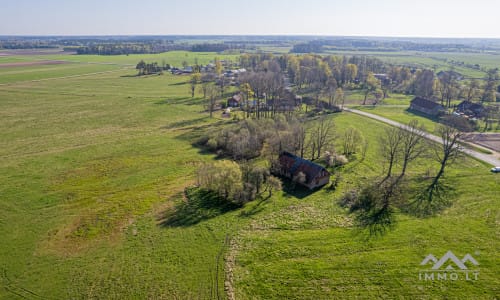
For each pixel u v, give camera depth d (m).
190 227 43.88
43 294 32.25
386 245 39.00
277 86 125.88
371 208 48.69
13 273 35.16
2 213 47.00
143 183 57.72
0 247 39.50
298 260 36.53
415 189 54.62
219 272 35.03
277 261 36.50
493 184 55.72
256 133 75.12
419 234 41.16
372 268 34.81
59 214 47.22
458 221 44.16
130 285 33.31
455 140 60.66
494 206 47.88
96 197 52.44
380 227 43.12
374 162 67.50
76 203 50.47
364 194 52.44
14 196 51.91
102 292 32.44
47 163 65.94
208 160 69.12
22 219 45.62
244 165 58.09
